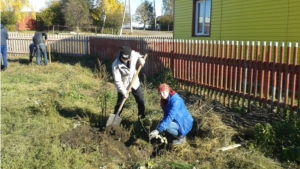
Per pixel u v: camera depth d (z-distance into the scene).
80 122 6.08
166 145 5.13
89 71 12.37
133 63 5.70
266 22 10.12
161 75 9.70
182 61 9.14
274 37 9.83
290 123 5.20
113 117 5.62
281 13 9.52
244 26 11.12
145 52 11.30
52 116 6.15
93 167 4.37
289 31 9.27
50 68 12.67
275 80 6.27
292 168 4.31
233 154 4.61
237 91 7.11
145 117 6.18
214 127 5.34
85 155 4.59
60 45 18.33
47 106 6.66
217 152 4.71
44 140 5.09
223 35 12.30
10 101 7.37
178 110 4.93
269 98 6.46
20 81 10.01
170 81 9.35
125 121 6.18
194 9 14.09
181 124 4.99
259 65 6.58
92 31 52.88
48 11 51.09
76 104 7.18
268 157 4.61
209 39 13.14
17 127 5.63
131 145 5.10
